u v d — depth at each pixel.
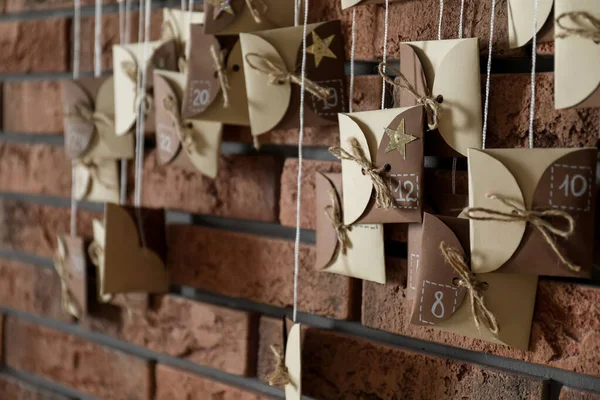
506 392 0.94
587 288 0.90
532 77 0.90
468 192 0.92
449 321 0.91
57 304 1.32
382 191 0.93
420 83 0.93
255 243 1.11
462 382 0.97
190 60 1.05
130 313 1.21
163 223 1.17
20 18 1.35
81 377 1.30
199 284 1.16
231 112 1.04
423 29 0.98
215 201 1.15
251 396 1.12
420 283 0.92
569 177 0.86
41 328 1.35
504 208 0.87
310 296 1.06
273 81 1.00
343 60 1.02
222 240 1.14
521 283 0.91
